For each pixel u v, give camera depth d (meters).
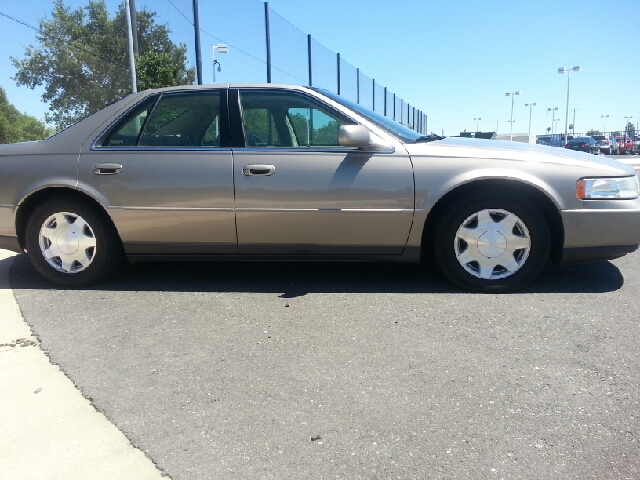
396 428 2.23
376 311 3.58
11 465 2.03
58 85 16.00
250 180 3.85
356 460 2.04
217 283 4.28
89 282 4.16
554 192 3.70
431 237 4.09
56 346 3.07
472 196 3.79
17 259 5.11
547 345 3.00
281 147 3.90
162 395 2.52
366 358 2.88
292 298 3.88
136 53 12.30
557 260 3.91
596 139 37.41
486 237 3.86
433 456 2.05
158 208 3.93
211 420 2.31
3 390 2.58
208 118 4.02
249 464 2.02
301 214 3.84
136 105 4.07
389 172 3.78
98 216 4.06
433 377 2.66
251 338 3.16
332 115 3.98
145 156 3.94
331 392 2.53
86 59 15.79
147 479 1.95
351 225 3.85
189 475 1.97
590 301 3.72
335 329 3.28
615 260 4.88
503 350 2.95
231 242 3.98
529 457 2.03
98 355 2.96
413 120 32.38
